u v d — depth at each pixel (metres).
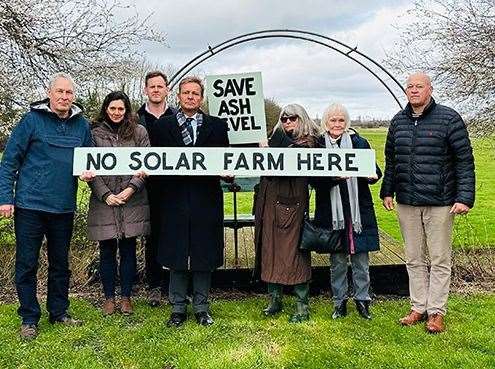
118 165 4.27
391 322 4.52
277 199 4.41
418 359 3.80
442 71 6.45
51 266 4.40
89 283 5.60
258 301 5.15
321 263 5.49
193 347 4.04
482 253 6.48
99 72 6.72
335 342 4.11
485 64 6.25
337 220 4.32
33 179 4.09
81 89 6.74
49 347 4.03
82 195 6.08
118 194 4.42
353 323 4.51
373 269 5.32
